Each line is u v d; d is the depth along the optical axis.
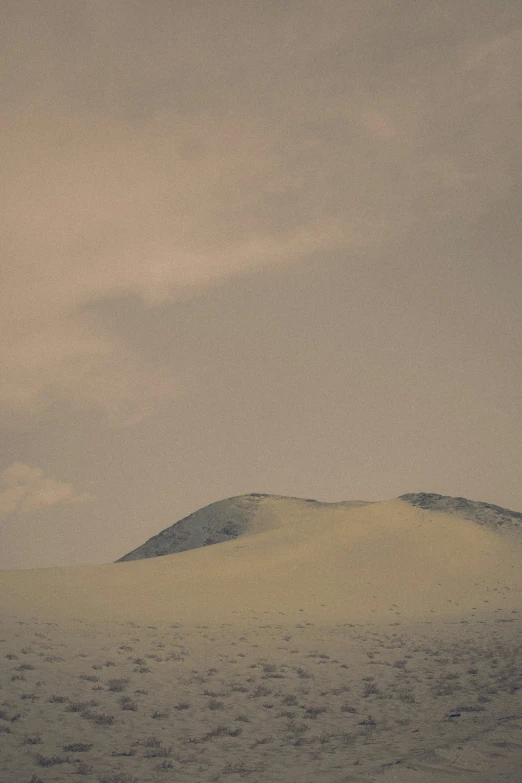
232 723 16.41
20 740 13.44
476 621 42.88
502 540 75.06
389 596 54.06
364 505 104.38
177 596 46.16
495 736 13.15
